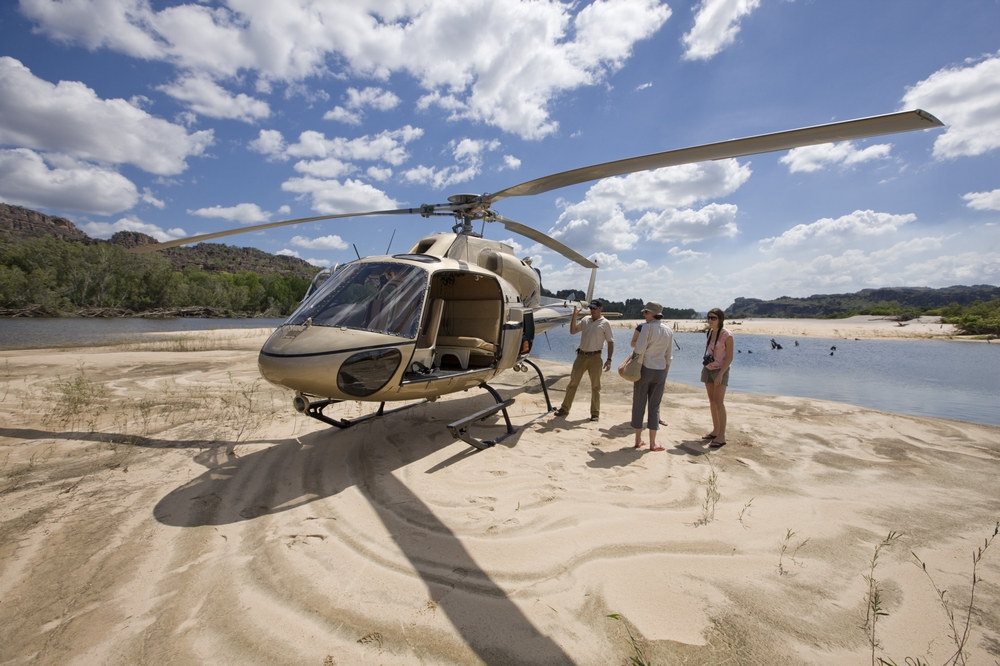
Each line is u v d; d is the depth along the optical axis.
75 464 4.07
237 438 4.91
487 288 5.50
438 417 6.08
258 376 9.05
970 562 2.70
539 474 4.04
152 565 2.54
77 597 2.25
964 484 3.95
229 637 1.99
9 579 2.38
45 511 3.15
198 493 3.50
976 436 5.43
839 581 2.49
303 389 3.70
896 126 3.03
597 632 2.06
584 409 6.84
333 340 3.68
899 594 2.38
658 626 2.10
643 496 3.58
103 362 10.61
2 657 1.87
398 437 5.09
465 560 2.62
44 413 5.81
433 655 1.90
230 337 20.00
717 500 3.50
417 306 4.19
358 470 4.06
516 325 5.64
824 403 7.20
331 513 3.21
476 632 2.04
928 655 1.95
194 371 9.60
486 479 3.91
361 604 2.21
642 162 4.30
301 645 1.94
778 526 3.12
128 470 3.95
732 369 13.61
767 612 2.21
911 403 8.34
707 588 2.40
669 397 7.75
